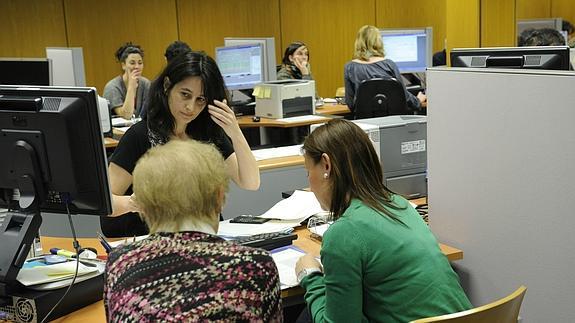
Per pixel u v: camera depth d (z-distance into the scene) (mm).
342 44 7984
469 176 2170
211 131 2488
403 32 6562
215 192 1309
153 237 1283
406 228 1675
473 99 2113
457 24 4922
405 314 1612
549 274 1943
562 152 1849
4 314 1718
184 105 2301
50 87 1737
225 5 7316
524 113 1944
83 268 1813
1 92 1759
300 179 3480
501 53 2705
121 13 6797
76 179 1747
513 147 1996
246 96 5875
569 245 1867
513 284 2072
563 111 1830
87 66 6699
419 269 1625
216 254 1248
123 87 5449
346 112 5742
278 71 6223
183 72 2271
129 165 2330
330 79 7988
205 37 7262
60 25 6531
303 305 2342
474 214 2172
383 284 1628
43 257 1953
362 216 1656
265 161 3447
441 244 2322
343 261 1612
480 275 2195
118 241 2326
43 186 1781
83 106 1695
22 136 1741
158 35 7008
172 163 1287
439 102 2252
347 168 1706
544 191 1918
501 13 4816
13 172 1774
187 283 1205
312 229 2359
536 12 8398
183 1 7102
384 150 2656
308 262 1902
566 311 1907
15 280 1698
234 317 1194
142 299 1194
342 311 1618
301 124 5043
